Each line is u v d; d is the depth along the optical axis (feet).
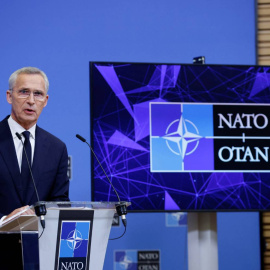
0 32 20.76
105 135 17.08
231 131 17.74
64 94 20.98
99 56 21.34
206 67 17.79
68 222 10.48
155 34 21.71
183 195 17.30
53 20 21.15
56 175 14.21
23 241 10.38
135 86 17.39
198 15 21.94
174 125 17.44
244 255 21.66
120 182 17.02
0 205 13.65
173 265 21.06
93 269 10.75
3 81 20.58
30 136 14.08
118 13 21.56
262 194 17.75
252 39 22.16
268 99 18.07
